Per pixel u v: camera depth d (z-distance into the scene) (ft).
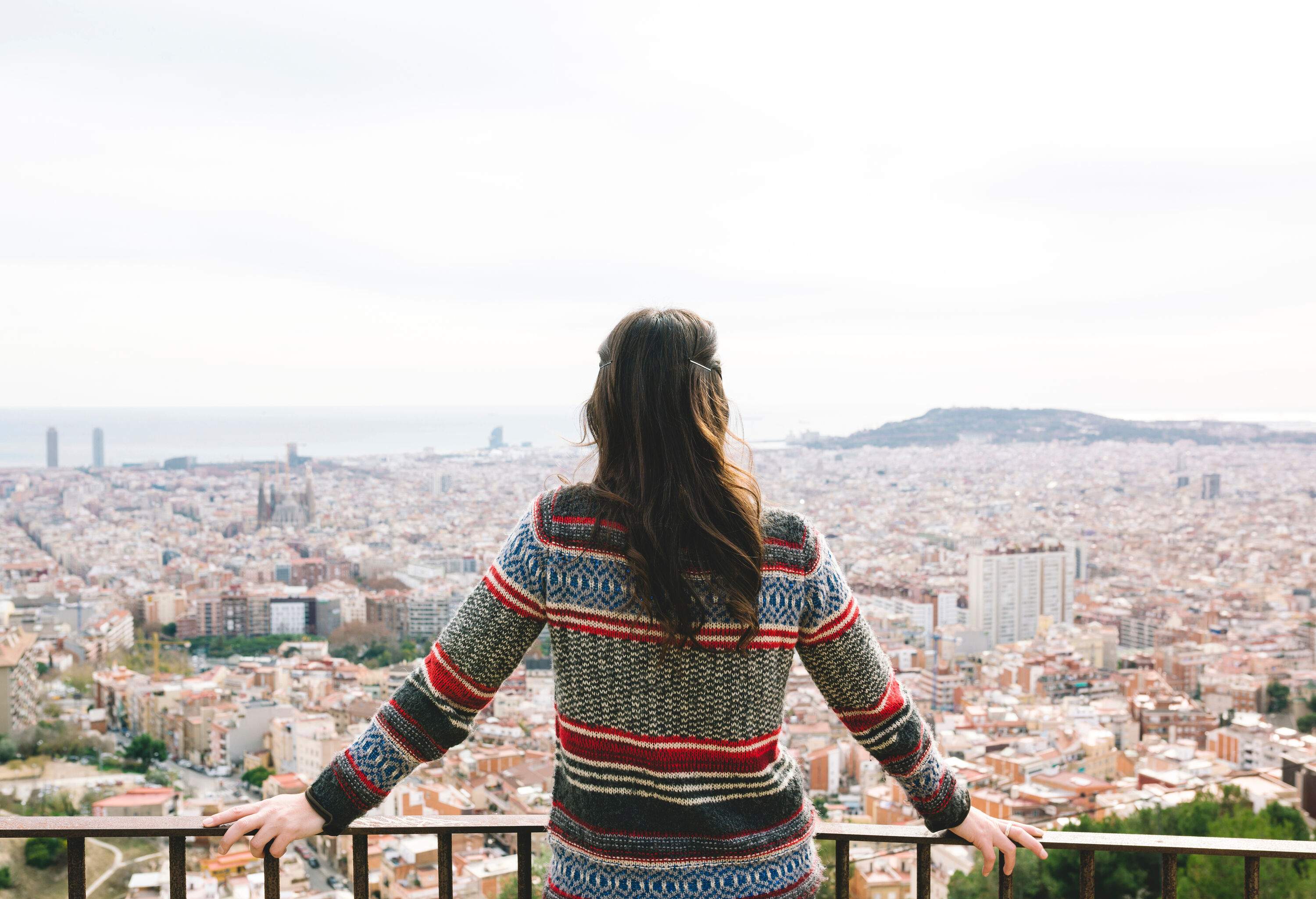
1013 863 4.75
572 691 3.54
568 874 3.59
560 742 3.71
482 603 3.67
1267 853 5.04
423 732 3.71
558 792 3.74
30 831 4.62
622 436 3.61
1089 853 5.05
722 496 3.44
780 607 3.46
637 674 3.41
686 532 3.35
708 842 3.45
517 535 3.69
